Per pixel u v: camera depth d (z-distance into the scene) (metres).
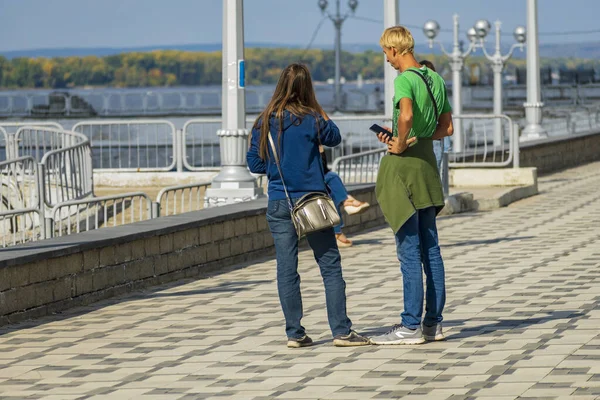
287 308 17.42
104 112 134.88
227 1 31.31
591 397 13.54
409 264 17.19
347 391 14.60
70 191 34.72
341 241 29.62
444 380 14.88
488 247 28.62
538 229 32.25
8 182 30.89
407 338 17.22
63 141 39.00
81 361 17.25
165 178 47.78
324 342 17.80
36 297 20.91
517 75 172.62
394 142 16.84
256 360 16.72
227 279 24.80
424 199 16.97
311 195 16.98
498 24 75.38
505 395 13.88
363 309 20.56
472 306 20.22
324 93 147.88
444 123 17.30
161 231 24.25
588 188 46.62
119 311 21.34
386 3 37.84
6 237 30.53
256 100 148.50
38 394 15.34
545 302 20.27
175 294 23.05
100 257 22.58
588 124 101.81
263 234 28.27
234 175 31.27
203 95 144.00
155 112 135.88
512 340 17.09
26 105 132.88
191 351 17.58
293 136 16.98
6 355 17.88
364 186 33.78
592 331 17.45
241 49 31.44
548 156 58.66
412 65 17.22
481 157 48.25
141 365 16.78
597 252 26.75
